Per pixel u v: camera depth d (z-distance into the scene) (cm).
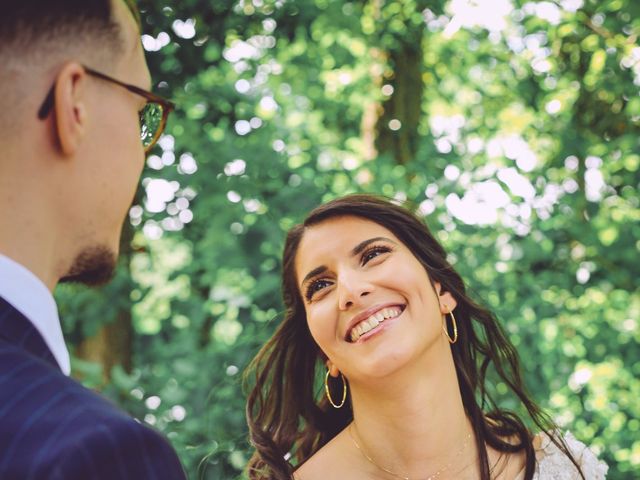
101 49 112
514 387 265
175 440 410
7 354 98
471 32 672
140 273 566
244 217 477
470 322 254
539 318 512
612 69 597
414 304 219
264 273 465
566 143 597
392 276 218
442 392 225
